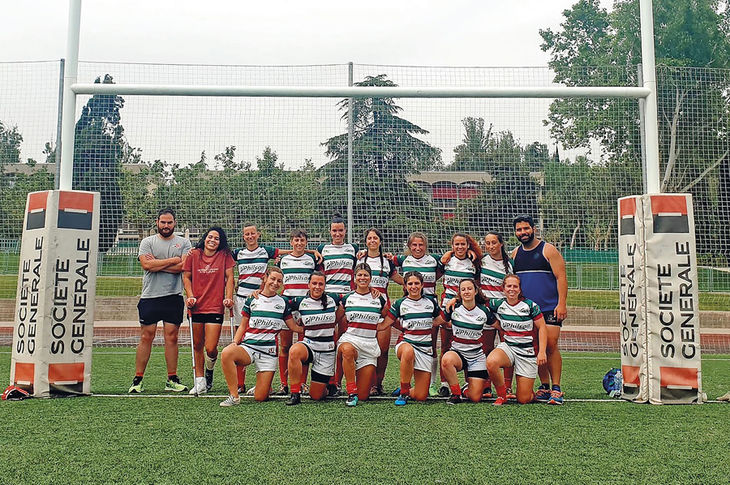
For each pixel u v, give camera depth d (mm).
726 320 9336
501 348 4629
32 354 4754
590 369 6664
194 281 5000
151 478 2707
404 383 4527
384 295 5176
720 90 7797
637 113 7641
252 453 3098
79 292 4910
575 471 2854
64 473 2768
